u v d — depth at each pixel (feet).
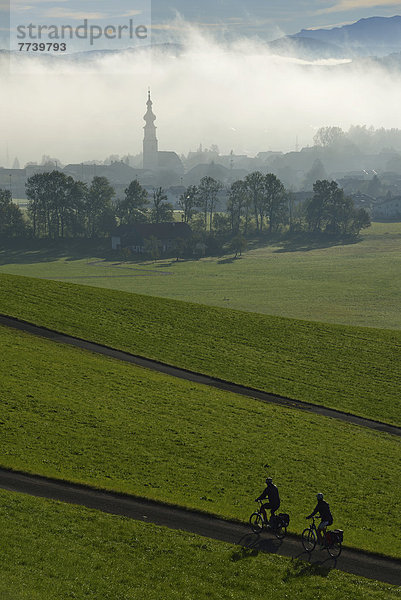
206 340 526.57
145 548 213.05
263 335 552.00
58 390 368.27
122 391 385.70
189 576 199.62
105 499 249.75
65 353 449.89
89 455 290.56
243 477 289.12
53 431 310.45
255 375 462.19
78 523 224.33
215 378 449.48
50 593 177.68
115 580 191.83
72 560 198.59
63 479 261.03
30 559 195.11
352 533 241.55
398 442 368.89
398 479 307.99
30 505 231.30
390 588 202.49
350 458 329.93
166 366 462.19
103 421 333.62
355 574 210.38
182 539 221.87
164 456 301.63
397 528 252.83
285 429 362.53
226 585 196.65
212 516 244.01
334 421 391.65
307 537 221.25
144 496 253.65
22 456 277.23
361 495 284.20
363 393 444.96
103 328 525.75
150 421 344.28
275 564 210.79
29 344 457.68
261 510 229.86
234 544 223.30
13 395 347.15
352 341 553.64
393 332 590.96
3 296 571.69
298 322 599.16
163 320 564.30
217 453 313.12
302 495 276.00
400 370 493.36
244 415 376.89
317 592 195.83
